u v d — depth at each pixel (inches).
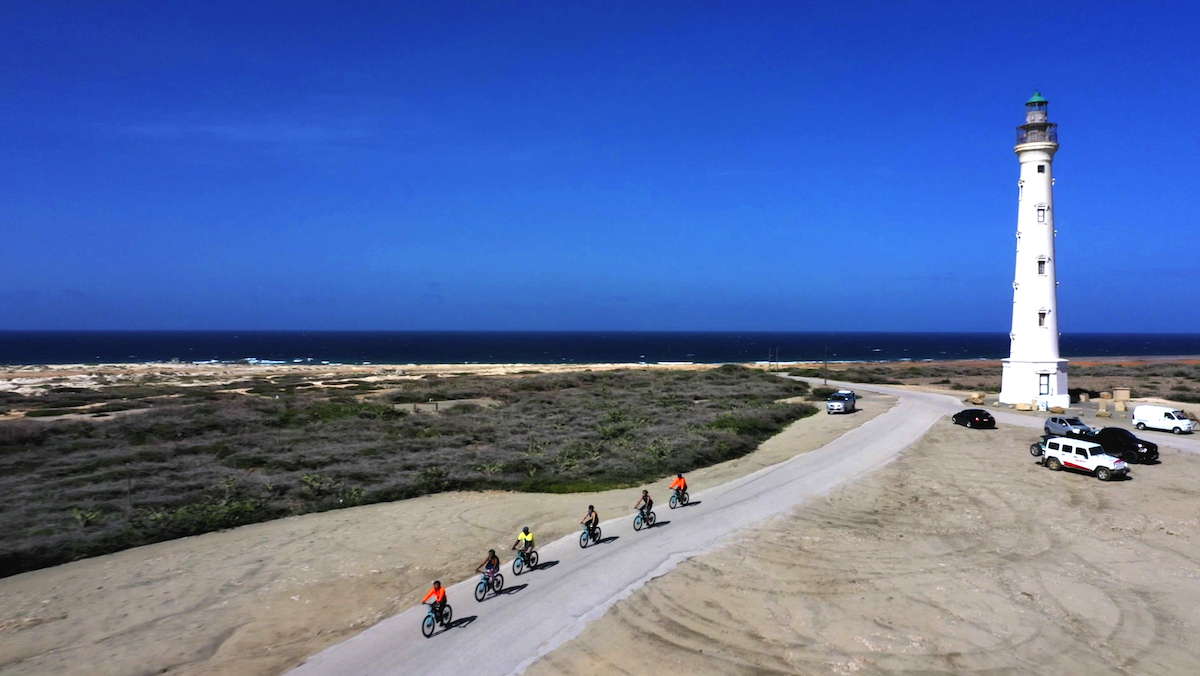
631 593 723.4
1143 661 588.4
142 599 744.3
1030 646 612.7
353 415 1958.7
